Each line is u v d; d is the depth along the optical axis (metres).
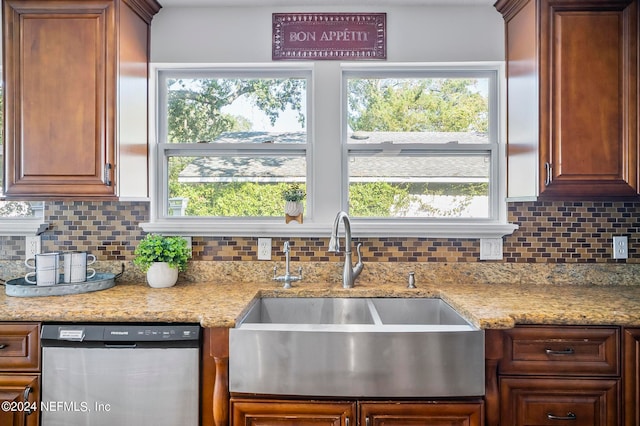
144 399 1.37
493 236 1.97
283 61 2.03
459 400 1.31
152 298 1.63
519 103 1.84
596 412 1.36
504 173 2.01
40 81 1.69
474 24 2.00
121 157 1.73
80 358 1.38
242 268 2.01
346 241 1.85
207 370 1.39
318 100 2.03
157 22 2.03
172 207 2.12
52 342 1.38
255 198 2.12
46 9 1.69
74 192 1.69
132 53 1.84
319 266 2.01
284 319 1.82
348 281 1.85
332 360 1.30
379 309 1.82
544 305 1.49
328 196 2.03
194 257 2.02
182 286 1.90
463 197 2.09
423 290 1.82
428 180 2.10
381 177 2.10
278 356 1.31
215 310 1.43
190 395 1.37
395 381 1.29
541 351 1.36
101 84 1.69
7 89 1.70
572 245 1.96
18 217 2.06
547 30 1.66
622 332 1.36
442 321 1.76
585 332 1.36
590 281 1.95
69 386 1.38
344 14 2.02
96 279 1.85
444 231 1.95
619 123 1.65
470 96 2.10
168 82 2.12
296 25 2.03
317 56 2.03
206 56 2.03
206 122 2.12
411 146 2.08
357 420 1.30
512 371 1.36
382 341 1.29
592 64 1.65
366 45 2.02
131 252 2.02
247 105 2.12
